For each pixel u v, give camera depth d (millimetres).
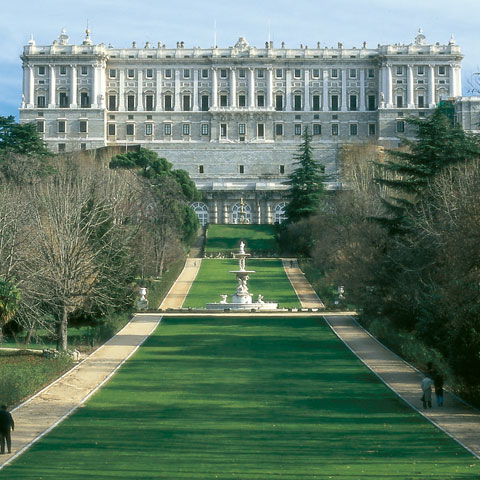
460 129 102625
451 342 61406
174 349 88062
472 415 55344
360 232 108125
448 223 78500
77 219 93188
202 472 41031
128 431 51031
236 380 70000
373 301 91000
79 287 93188
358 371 74188
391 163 101438
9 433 45344
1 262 85250
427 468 41656
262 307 126438
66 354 80125
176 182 199000
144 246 129000
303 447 46719
